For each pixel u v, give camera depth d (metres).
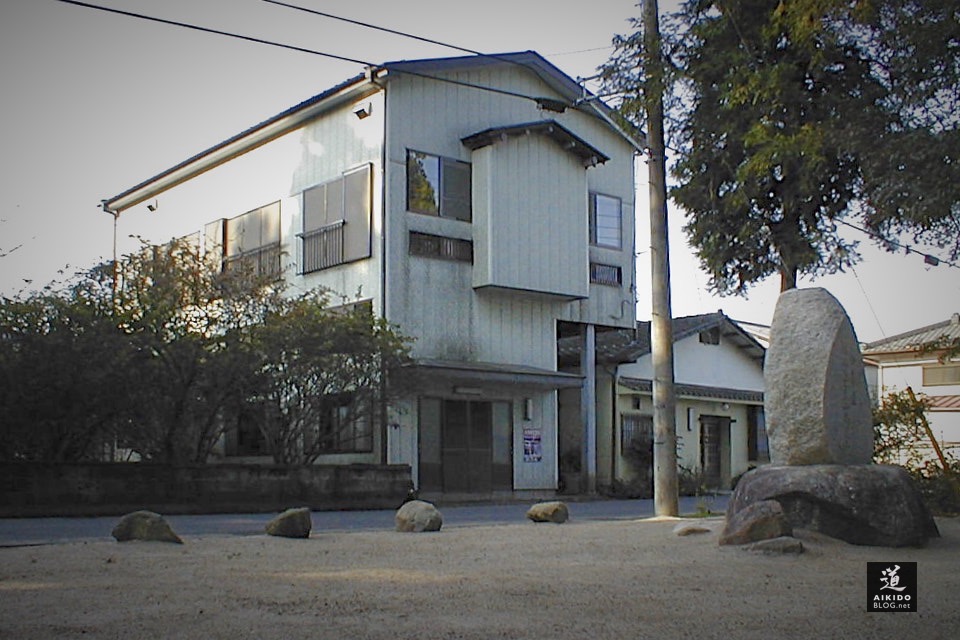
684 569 8.54
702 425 31.47
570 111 27.06
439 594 7.16
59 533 12.67
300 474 19.22
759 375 34.19
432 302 23.42
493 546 10.30
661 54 16.09
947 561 9.24
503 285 24.06
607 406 28.05
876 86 14.49
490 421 24.48
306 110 24.78
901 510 9.85
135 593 7.02
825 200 16.36
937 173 12.02
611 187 28.14
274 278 20.59
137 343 17.00
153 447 18.12
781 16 14.49
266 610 6.49
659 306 15.99
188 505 17.53
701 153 16.75
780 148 14.50
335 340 19.70
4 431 16.05
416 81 23.64
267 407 19.81
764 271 17.36
